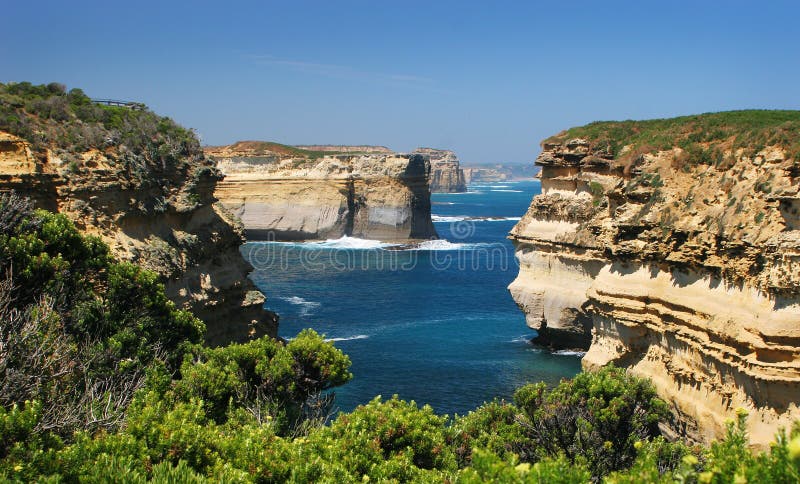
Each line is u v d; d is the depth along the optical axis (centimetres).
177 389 2280
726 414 2938
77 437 1652
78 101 3878
